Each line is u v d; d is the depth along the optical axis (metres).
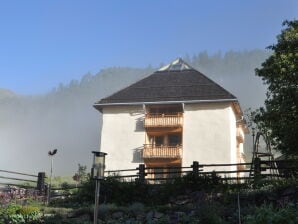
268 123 22.70
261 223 12.55
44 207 21.06
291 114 21.23
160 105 38.16
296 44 22.97
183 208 17.38
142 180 22.72
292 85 22.05
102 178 12.47
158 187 21.94
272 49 23.77
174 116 37.41
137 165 37.25
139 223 16.67
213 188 20.81
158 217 17.00
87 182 23.67
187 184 21.20
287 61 22.41
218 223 14.96
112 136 38.22
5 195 23.53
